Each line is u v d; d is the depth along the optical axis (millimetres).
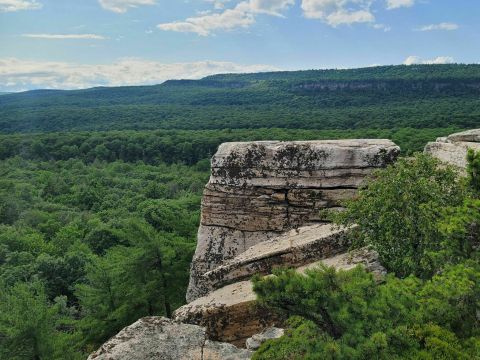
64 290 33594
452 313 6391
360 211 10070
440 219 8219
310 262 11258
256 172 13859
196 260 14164
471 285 6184
